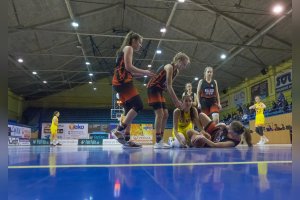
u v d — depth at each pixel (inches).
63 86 1043.9
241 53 663.1
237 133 187.5
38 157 96.9
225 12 496.7
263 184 37.9
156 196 30.5
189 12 526.0
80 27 590.6
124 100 181.6
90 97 1099.3
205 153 116.1
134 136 896.9
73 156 101.4
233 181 40.5
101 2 516.4
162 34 596.1
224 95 1000.9
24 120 1042.7
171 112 1098.1
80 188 35.4
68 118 1056.8
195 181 40.6
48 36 591.5
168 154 109.3
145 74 177.9
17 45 598.5
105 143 662.5
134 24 639.8
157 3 517.0
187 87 319.9
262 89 756.6
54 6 489.4
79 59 782.5
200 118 198.7
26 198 29.6
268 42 583.5
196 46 664.4
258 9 462.3
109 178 43.8
